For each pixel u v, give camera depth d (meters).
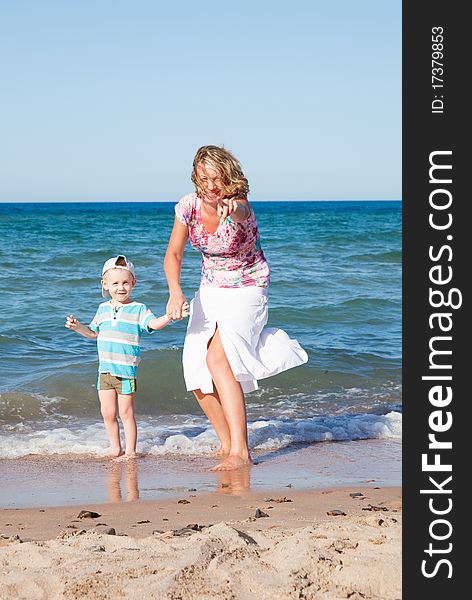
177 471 5.41
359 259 22.22
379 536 3.24
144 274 17.20
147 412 7.58
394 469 5.47
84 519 4.00
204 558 2.89
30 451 5.99
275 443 6.31
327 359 9.59
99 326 5.98
